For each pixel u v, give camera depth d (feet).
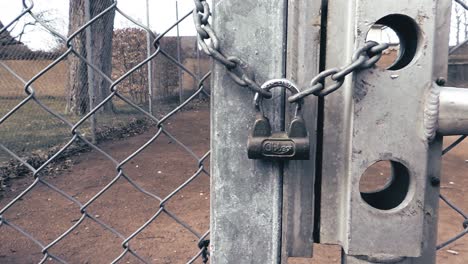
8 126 22.63
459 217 13.57
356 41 2.72
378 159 2.85
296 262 10.46
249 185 2.99
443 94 2.78
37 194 15.65
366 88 2.77
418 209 2.90
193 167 19.77
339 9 2.85
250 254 3.07
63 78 24.26
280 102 2.86
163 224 12.89
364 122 2.81
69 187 16.61
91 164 20.13
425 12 2.71
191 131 29.96
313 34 2.89
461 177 18.56
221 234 3.06
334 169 3.01
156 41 3.94
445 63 3.00
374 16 2.70
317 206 3.14
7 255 10.91
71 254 11.02
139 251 11.18
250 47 2.85
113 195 15.61
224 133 2.94
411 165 2.86
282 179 3.01
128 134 27.73
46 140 22.15
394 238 2.92
